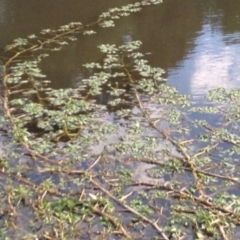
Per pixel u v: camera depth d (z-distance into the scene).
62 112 3.68
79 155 3.19
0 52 4.80
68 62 4.52
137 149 3.23
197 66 4.34
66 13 5.69
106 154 3.18
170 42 4.84
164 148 3.24
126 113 3.66
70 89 4.01
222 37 4.88
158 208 2.70
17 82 4.20
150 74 4.23
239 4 5.69
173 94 3.89
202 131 3.40
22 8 5.92
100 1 6.00
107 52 4.67
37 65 4.50
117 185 2.90
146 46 4.77
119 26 5.27
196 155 3.13
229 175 2.95
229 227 2.55
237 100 3.75
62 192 2.87
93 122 3.55
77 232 2.56
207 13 5.48
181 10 5.62
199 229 2.54
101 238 2.52
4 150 3.29
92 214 2.67
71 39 5.00
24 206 2.77
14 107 3.80
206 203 2.71
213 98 3.80
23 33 5.21
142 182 2.90
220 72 4.22
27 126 3.53
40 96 3.95
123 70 4.32
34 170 3.07
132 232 2.55
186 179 2.95
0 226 2.63
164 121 3.54
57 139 3.37
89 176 2.96
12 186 2.93
